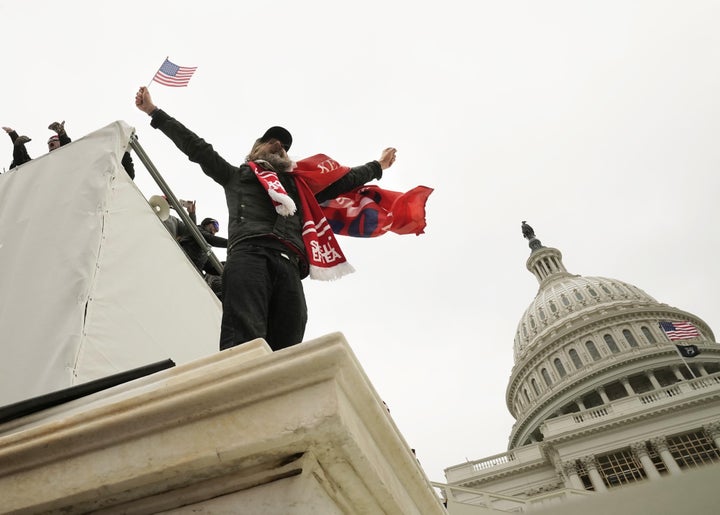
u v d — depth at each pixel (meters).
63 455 1.46
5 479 1.47
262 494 1.38
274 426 1.34
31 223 3.49
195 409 1.40
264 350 1.66
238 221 2.59
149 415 1.41
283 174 2.90
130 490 1.41
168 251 4.14
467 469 54.97
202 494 1.41
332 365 1.38
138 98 2.88
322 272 2.63
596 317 71.75
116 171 3.69
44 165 3.83
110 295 3.21
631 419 50.34
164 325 3.67
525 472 52.12
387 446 1.65
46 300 3.02
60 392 1.82
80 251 3.19
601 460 50.47
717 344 66.31
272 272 2.47
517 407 76.88
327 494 1.43
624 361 64.62
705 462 47.47
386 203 3.48
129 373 1.88
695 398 49.72
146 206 4.05
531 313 82.38
